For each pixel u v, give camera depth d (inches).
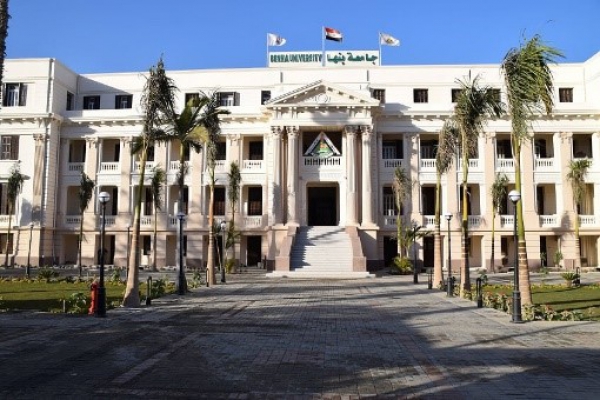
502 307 724.0
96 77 1868.8
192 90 1819.6
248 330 540.1
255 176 1723.7
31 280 1149.7
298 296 890.7
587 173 1669.5
